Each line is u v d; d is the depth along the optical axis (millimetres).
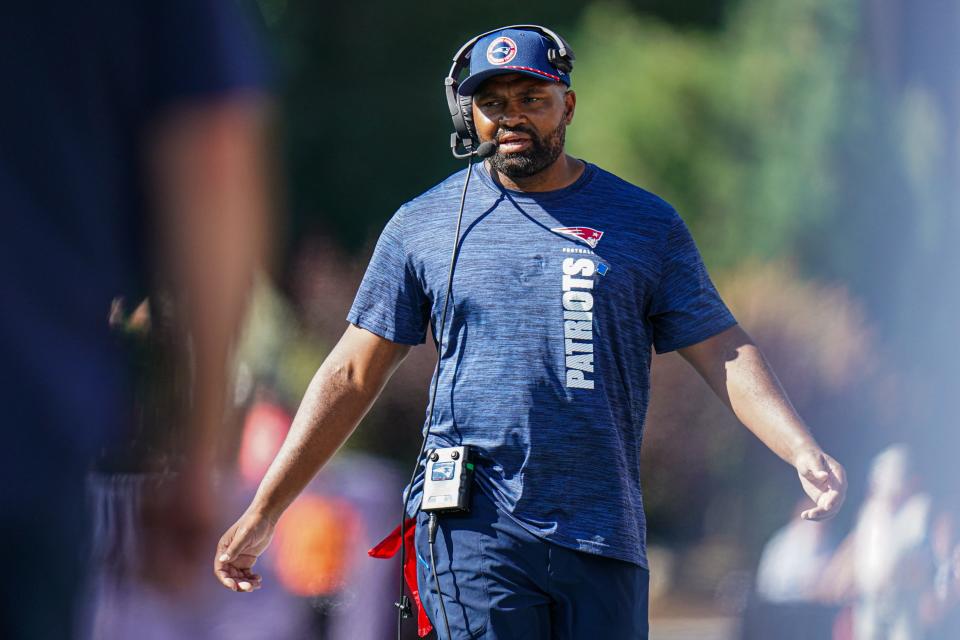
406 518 14578
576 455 13641
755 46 77938
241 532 14359
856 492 27156
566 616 13711
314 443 14516
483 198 14242
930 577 24141
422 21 83625
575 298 13758
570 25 82500
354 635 19328
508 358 13719
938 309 27094
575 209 14086
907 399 25234
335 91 82312
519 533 13562
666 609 56219
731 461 58500
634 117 75688
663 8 86500
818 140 69875
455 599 13781
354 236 79562
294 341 41219
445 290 14008
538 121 13844
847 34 74312
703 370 14555
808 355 48781
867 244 60469
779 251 70062
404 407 39188
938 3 25938
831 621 25781
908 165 60469
